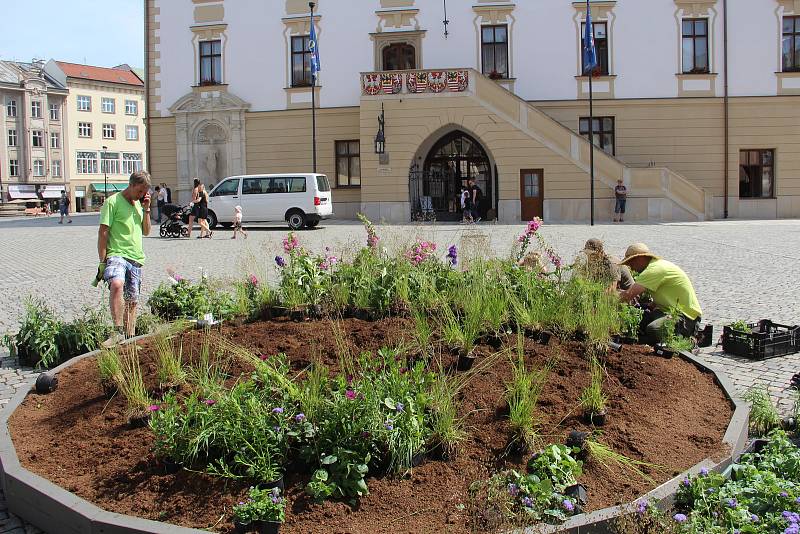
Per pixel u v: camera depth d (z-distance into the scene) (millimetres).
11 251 20891
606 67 32594
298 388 4562
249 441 4145
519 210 30969
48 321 7992
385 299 6871
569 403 5043
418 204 33281
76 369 6242
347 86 33844
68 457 4543
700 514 3752
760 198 32625
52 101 80312
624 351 6215
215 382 4930
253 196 28406
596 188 30609
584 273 7367
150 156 35750
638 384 5500
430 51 33188
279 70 34344
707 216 30969
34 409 5426
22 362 7996
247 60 34594
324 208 28594
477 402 4898
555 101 32750
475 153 33812
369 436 4105
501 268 7246
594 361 5484
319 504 3855
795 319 9930
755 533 3502
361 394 4223
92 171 85188
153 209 35406
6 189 76188
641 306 8094
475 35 32875
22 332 7969
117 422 4898
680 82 32406
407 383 4480
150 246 21234
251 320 7129
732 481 4047
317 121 34094
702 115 32562
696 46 32438
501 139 30844
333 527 3709
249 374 5383
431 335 5930
